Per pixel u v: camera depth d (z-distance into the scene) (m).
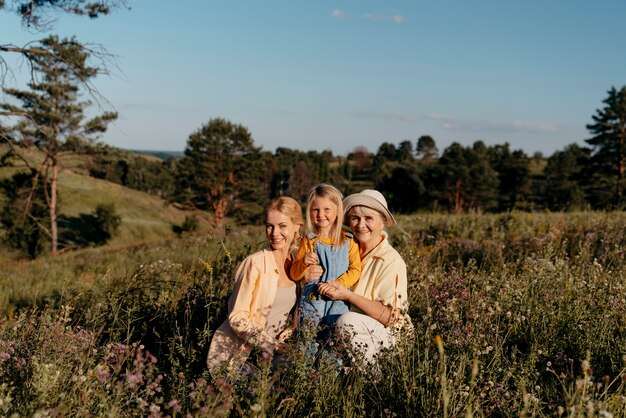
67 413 2.69
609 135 61.28
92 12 14.90
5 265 18.30
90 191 68.50
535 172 107.69
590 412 2.35
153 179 97.25
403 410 3.02
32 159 33.22
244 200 50.12
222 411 2.65
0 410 2.59
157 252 13.18
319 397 2.99
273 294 3.78
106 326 4.57
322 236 3.92
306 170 99.62
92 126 33.22
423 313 4.37
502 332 4.05
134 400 2.87
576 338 3.87
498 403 2.97
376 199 4.04
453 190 75.12
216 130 47.94
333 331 3.67
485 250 7.84
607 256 7.02
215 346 3.71
